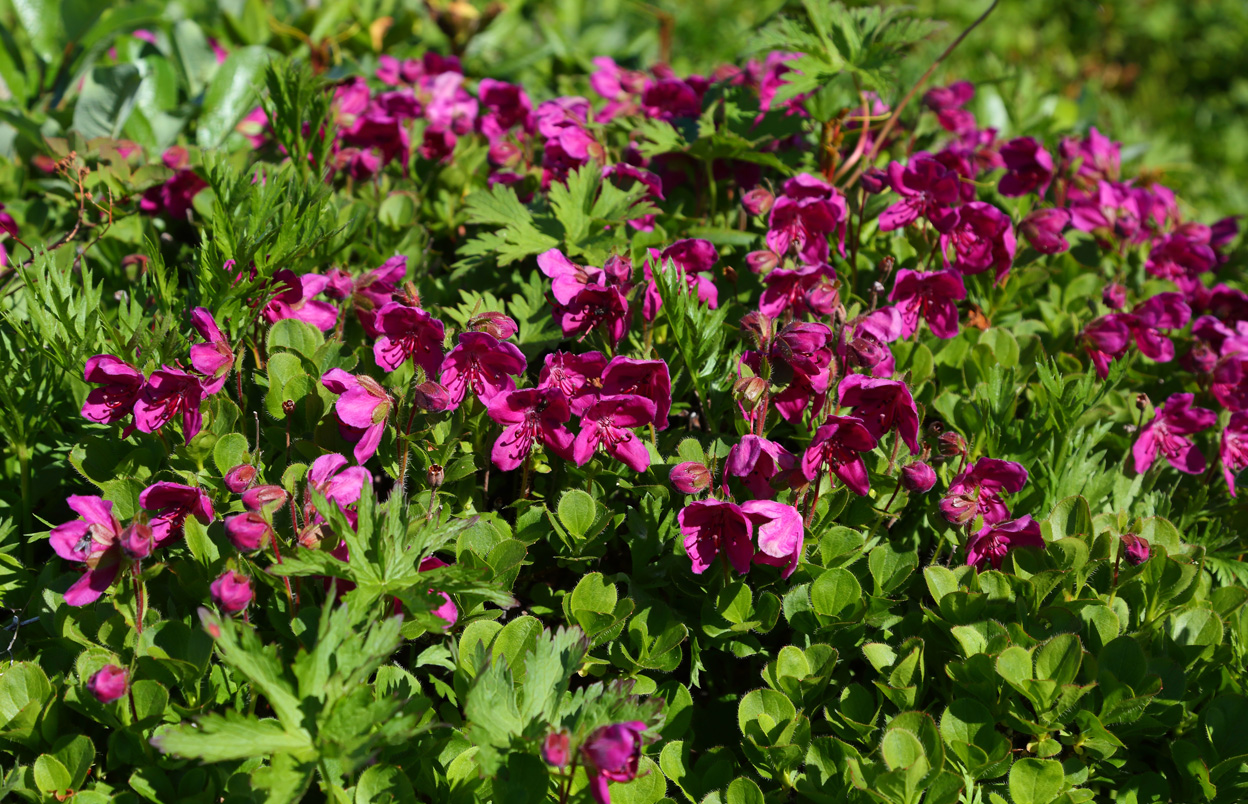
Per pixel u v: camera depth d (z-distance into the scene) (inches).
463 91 158.2
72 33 166.1
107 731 82.9
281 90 117.8
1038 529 90.5
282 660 79.6
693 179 135.5
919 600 96.2
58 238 129.3
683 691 85.5
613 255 100.4
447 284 122.6
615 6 245.0
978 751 78.9
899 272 103.0
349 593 72.9
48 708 78.4
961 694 86.5
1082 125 192.9
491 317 93.0
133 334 93.4
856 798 76.1
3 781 75.3
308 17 187.5
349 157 137.8
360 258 128.6
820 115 131.3
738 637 88.3
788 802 82.8
